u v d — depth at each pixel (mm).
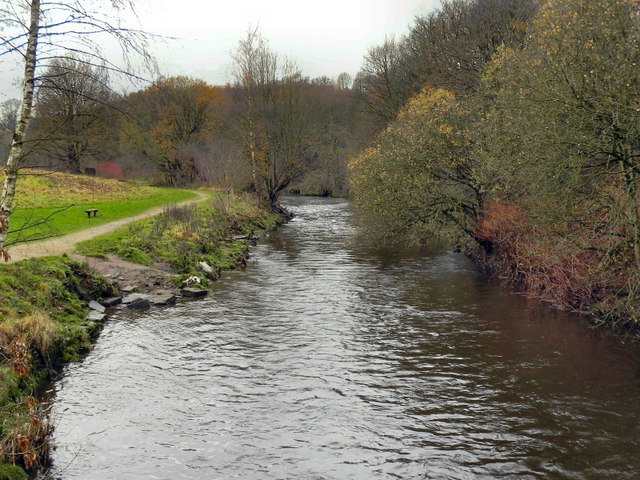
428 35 44781
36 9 8195
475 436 9258
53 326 12562
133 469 8250
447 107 23828
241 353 13141
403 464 8438
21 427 8391
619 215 13453
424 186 23062
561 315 16453
